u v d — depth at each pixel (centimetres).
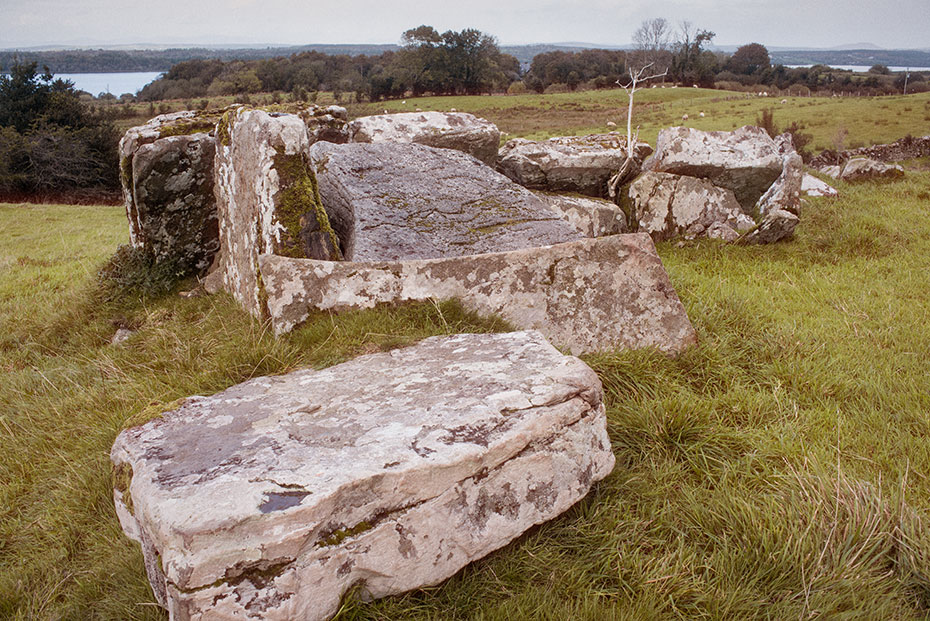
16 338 693
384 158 731
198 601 225
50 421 492
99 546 346
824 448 390
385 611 259
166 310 679
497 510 289
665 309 495
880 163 1424
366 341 436
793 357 517
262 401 349
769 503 323
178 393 438
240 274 621
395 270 485
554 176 962
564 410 315
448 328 454
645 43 8819
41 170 3472
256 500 242
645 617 261
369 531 255
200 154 723
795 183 905
